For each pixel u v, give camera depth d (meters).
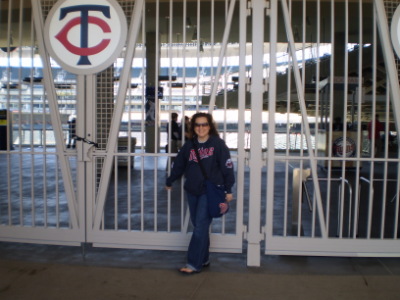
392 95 3.99
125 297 3.30
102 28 4.07
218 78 4.00
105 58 4.08
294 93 13.03
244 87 3.95
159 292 3.39
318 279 3.66
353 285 3.54
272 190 3.96
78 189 4.21
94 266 3.93
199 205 3.68
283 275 3.74
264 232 4.04
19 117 4.30
